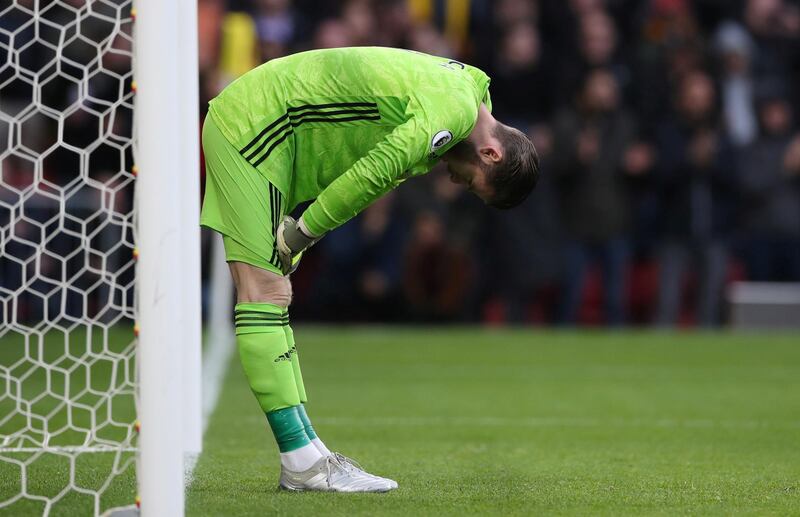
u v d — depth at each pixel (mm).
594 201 40500
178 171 11367
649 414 24125
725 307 43312
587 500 13578
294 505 12859
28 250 34562
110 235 34375
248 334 13414
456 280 42125
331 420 22891
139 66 11203
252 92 13375
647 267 43250
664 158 41688
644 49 42438
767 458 17922
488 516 12438
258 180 13258
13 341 34375
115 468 11766
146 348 11195
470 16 45750
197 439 17375
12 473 14703
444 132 12812
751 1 45219
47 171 34188
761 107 43156
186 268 16719
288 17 42250
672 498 13805
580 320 42969
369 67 13211
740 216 42844
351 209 12750
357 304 43188
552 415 23891
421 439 20250
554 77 42031
